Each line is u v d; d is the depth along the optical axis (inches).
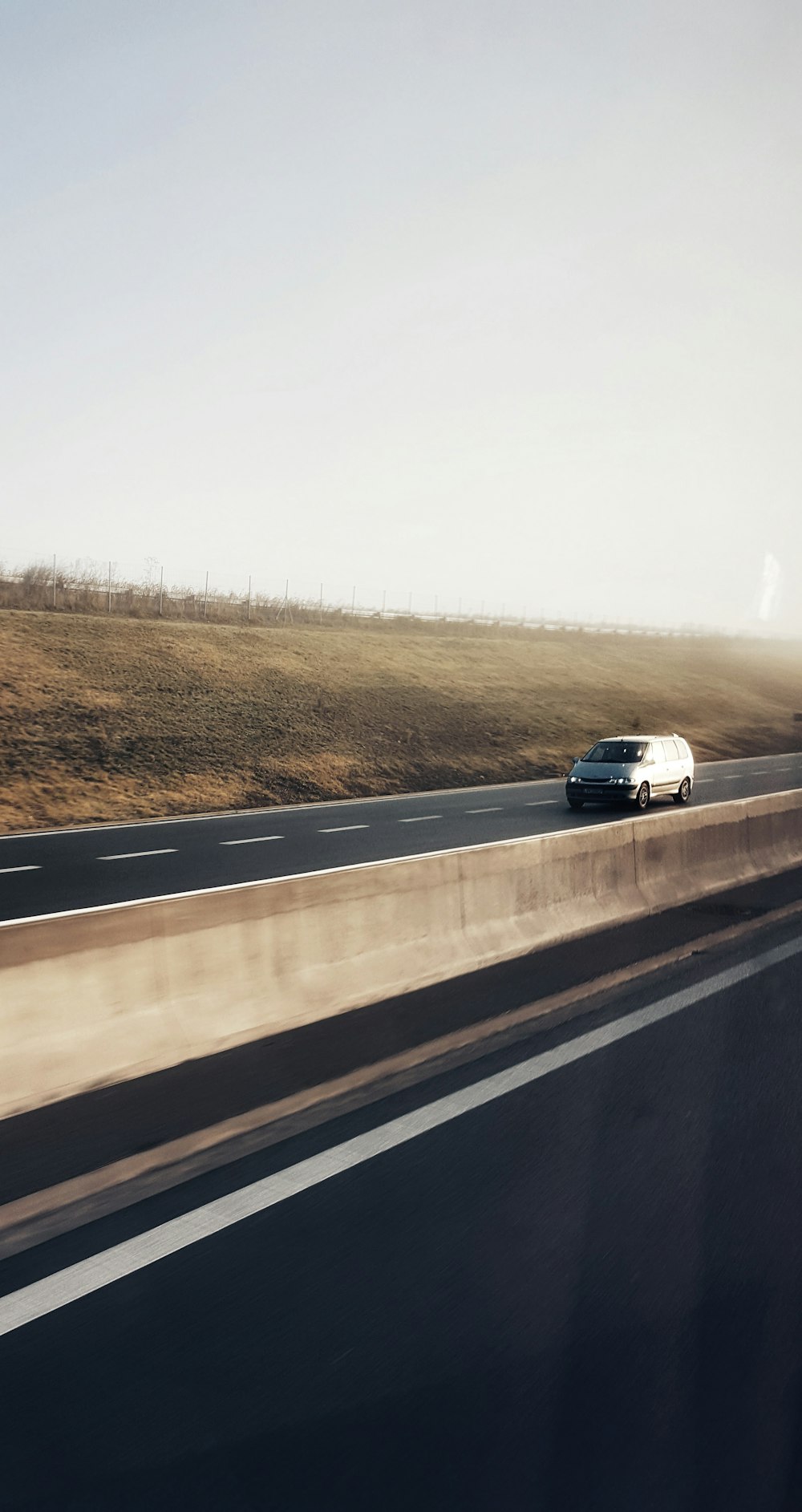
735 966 415.8
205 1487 124.5
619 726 2277.3
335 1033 323.0
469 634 3484.3
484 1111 255.4
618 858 521.3
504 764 1713.8
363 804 1228.5
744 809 646.5
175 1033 297.1
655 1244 187.0
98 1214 199.6
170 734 1497.3
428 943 398.3
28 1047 263.6
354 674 2295.8
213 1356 151.4
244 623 2709.2
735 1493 124.2
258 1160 225.8
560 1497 123.0
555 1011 349.1
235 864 743.1
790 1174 218.8
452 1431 134.8
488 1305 165.6
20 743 1328.7
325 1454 130.2
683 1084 275.7
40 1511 121.0
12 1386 144.3
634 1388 144.1
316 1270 177.2
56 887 642.8
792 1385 145.1
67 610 2410.2
